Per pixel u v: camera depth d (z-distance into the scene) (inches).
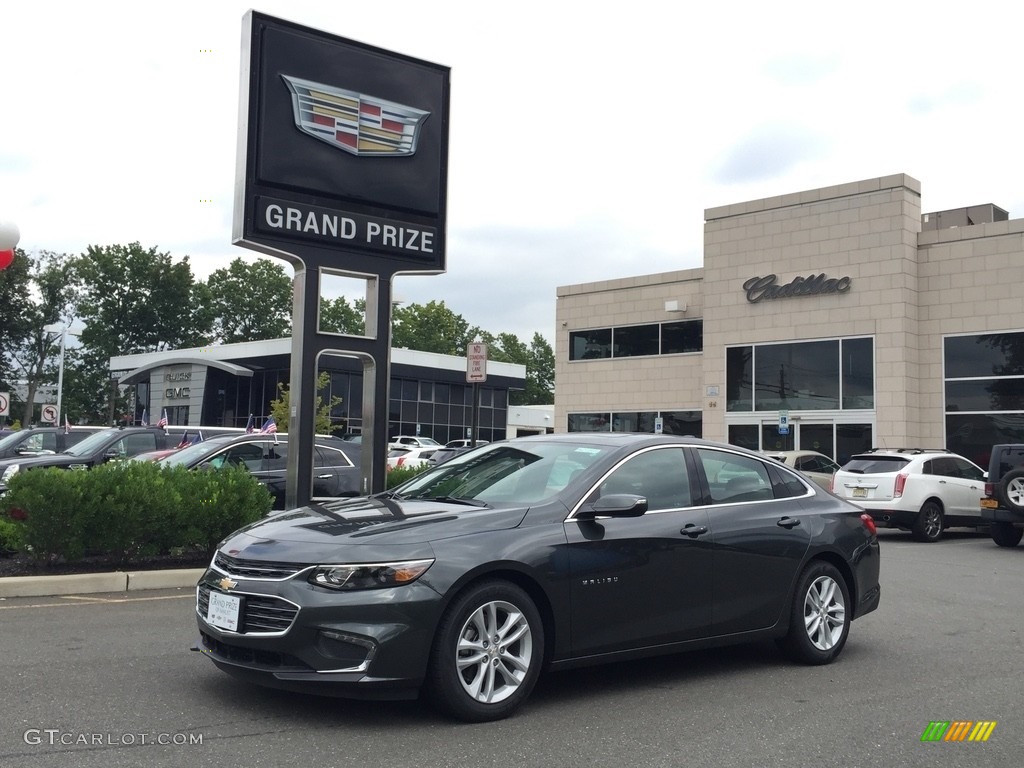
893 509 669.9
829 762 190.5
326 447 545.3
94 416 3157.0
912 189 1066.7
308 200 526.0
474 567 207.5
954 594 417.1
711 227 1205.7
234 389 2068.2
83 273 3127.5
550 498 232.8
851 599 290.5
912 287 1060.5
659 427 1211.2
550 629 222.7
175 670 246.2
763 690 247.0
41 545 390.6
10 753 180.7
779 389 1135.0
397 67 561.6
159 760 178.5
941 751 199.8
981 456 1017.5
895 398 1041.5
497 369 2320.4
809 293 1110.4
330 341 525.0
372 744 192.1
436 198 572.1
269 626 199.9
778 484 284.2
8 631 295.6
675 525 247.0
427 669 202.7
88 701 216.8
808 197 1120.8
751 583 260.5
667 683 253.0
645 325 1330.0
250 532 223.0
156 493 408.8
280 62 520.1
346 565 198.5
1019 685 255.6
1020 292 1000.2
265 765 177.6
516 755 188.5
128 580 386.3
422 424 2185.0
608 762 186.5
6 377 2309.3
